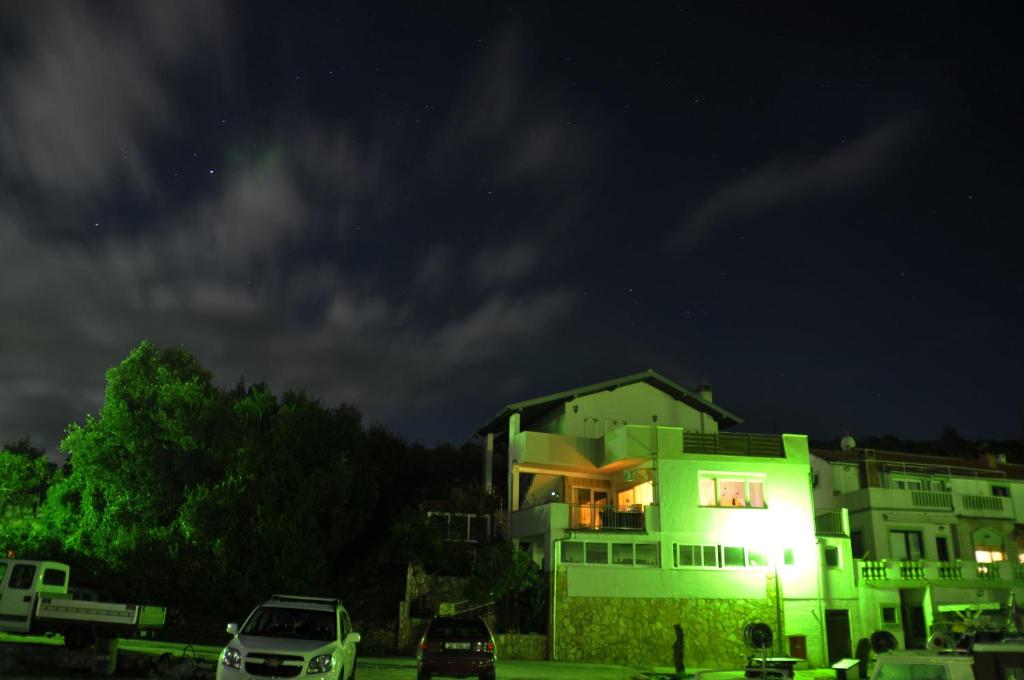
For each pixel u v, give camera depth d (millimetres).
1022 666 9641
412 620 29594
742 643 31375
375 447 41594
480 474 49281
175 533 29109
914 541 36469
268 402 34062
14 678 16016
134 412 31828
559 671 25031
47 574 21359
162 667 17578
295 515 29688
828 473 39938
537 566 31312
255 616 14328
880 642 15734
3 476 34062
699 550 32312
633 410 40594
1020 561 37719
